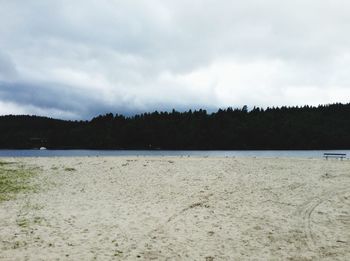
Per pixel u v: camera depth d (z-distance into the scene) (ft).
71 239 33.50
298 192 56.75
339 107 444.55
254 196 54.60
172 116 468.34
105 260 28.09
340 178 68.90
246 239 33.94
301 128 367.45
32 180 71.10
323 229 36.96
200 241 33.37
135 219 41.73
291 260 28.32
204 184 64.80
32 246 31.22
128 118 483.51
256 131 379.76
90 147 434.30
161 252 30.25
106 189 63.21
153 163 90.48
